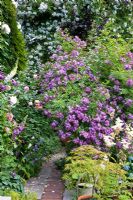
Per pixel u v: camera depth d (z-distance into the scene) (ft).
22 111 20.10
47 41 31.17
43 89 20.81
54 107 19.31
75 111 18.76
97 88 19.49
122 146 18.11
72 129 18.65
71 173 15.28
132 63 21.24
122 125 18.84
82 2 32.81
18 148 18.48
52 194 17.39
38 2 31.37
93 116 18.76
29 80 21.80
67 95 19.57
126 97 20.20
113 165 15.28
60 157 21.30
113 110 19.07
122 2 34.06
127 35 33.14
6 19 21.24
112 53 21.21
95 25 31.22
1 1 20.86
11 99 17.10
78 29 33.63
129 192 15.20
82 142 18.60
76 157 15.67
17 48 21.67
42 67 22.58
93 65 21.13
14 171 16.98
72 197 16.75
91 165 14.94
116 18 33.58
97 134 18.51
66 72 20.71
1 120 16.40
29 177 18.42
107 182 15.03
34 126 19.86
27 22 31.81
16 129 17.04
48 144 19.65
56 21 31.73
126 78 20.13
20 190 15.72
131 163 17.47
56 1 31.58
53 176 19.24
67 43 23.07
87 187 16.39
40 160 19.77
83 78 20.06
